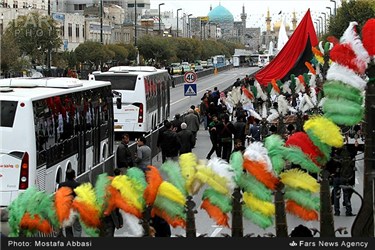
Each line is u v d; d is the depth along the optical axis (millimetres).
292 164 11820
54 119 19281
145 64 109188
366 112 10984
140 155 22094
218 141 28469
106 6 158250
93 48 89625
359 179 22922
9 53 63562
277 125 27938
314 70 37500
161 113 41844
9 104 17391
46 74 66812
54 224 11148
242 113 31172
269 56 137625
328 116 11336
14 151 17359
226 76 118250
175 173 11336
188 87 41500
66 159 20422
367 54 11156
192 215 11133
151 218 11641
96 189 11289
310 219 11242
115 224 12492
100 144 25312
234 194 11172
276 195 11211
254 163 11109
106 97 26562
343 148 13992
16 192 17297
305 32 42406
